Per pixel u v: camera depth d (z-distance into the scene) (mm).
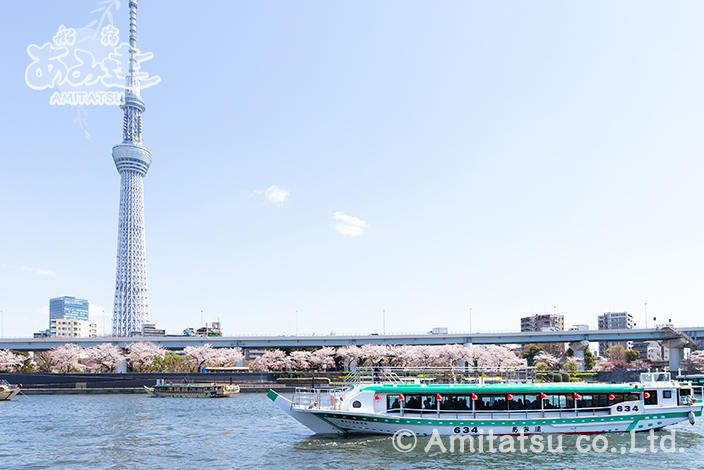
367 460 44125
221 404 100812
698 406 55594
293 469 41594
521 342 171500
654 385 55562
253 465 43031
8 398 113250
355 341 172875
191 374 148250
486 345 186125
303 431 60406
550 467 42406
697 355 198625
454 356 162500
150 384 144375
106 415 79375
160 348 170500
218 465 43250
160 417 76438
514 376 61719
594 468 42312
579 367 172500
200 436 57719
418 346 167250
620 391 54438
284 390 141750
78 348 163500
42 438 56938
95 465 43812
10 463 44688
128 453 48438
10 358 165500
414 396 51812
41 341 168125
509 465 42906
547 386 53312
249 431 61125
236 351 170625
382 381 58531
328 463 43312
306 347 184875
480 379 55062
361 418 51219
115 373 146750
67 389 138750
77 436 58219
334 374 155750
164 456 47031
